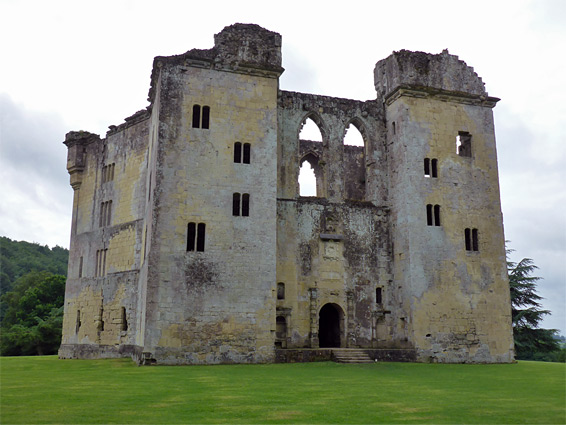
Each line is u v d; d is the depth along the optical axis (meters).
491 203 41.31
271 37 38.81
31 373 28.42
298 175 40.53
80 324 47.00
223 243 34.88
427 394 20.20
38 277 92.25
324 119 41.97
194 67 36.84
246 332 34.03
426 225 39.34
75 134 51.84
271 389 20.95
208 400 17.88
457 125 41.81
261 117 37.38
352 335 39.06
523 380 26.05
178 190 34.81
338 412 15.82
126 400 17.81
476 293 39.31
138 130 46.31
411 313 37.81
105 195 48.19
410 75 41.50
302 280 38.84
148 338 32.56
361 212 41.19
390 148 42.25
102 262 46.94
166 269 33.56
